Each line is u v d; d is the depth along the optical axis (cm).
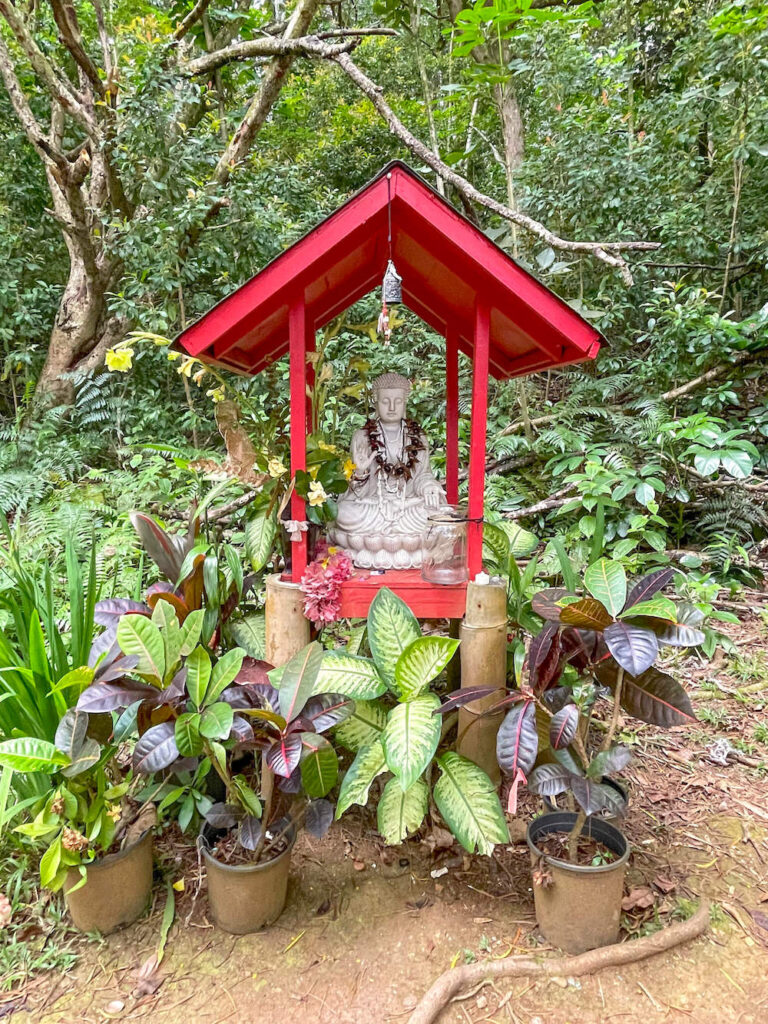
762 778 235
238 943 170
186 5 619
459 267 193
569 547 367
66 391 645
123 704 156
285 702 164
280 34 641
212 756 168
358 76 320
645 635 146
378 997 154
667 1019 147
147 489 486
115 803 181
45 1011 153
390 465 227
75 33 480
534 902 176
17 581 207
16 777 185
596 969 158
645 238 533
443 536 206
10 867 192
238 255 575
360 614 206
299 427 199
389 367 533
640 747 251
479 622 202
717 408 452
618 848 168
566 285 541
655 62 706
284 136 962
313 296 220
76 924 174
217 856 177
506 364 271
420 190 175
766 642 328
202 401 646
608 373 536
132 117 488
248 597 289
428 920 175
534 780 156
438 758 183
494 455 505
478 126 646
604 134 531
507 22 387
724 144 501
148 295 553
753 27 430
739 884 185
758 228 496
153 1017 151
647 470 380
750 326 425
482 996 153
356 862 197
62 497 498
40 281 682
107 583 346
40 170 737
